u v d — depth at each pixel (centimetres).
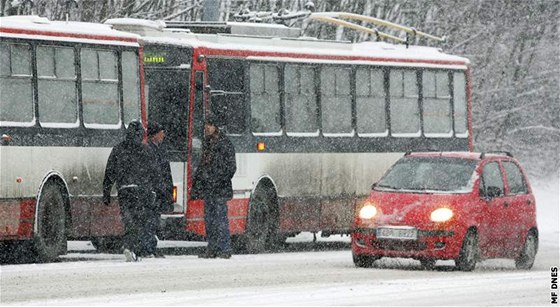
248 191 4934
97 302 2878
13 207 4066
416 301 2997
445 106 5856
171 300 2933
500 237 4188
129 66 4516
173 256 4575
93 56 4388
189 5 6831
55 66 4256
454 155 4266
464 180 4138
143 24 4791
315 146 5216
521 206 4331
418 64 5712
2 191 4028
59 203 4241
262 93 5019
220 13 7369
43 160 4175
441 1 8281
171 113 4772
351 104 5384
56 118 4241
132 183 4209
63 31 4294
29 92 4156
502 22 8331
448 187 4112
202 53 4803
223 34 4953
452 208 4003
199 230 4750
